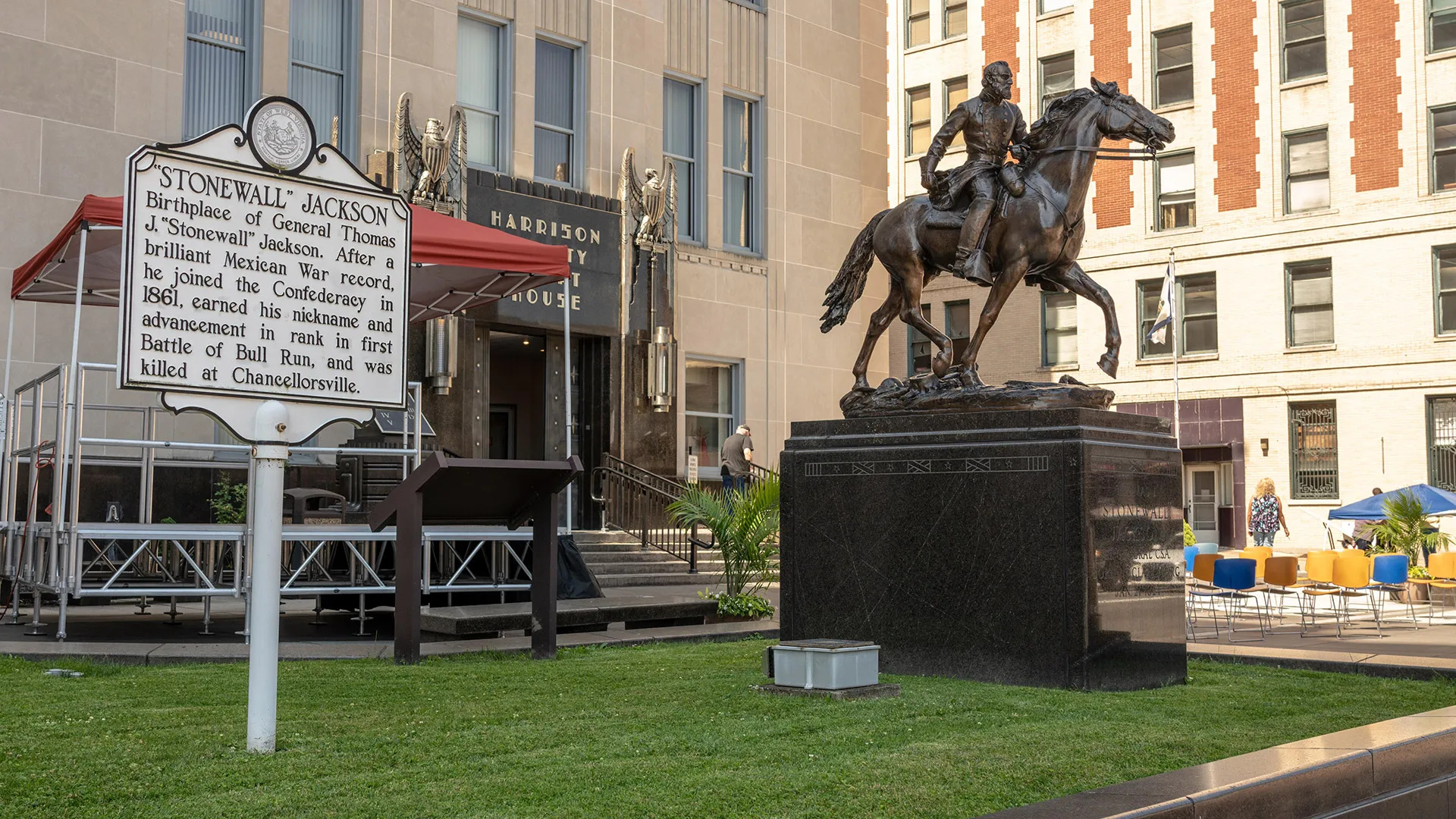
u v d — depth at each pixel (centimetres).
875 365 3003
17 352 1716
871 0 3122
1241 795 495
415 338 2078
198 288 611
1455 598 1917
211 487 1694
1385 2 3158
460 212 2128
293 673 871
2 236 1727
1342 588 1521
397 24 2162
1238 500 3297
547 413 2348
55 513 1081
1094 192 3591
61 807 466
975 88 3834
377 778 520
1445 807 607
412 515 955
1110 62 3584
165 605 1584
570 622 1210
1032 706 753
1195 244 3406
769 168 2770
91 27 1830
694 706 729
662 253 2455
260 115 636
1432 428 3048
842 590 948
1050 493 853
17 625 1239
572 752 583
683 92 2661
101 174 1825
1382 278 3125
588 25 2461
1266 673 984
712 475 2609
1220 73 3397
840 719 686
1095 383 3534
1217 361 3359
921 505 914
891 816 481
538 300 2242
